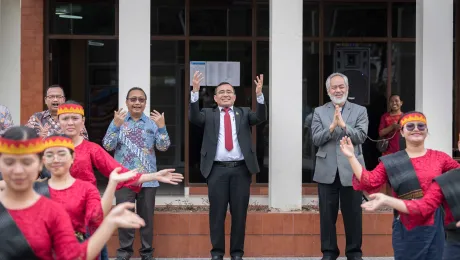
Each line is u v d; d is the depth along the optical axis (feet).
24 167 12.82
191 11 38.99
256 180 38.96
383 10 39.63
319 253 29.63
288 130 30.86
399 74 39.68
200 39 38.99
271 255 29.55
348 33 39.52
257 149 39.04
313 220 29.66
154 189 27.58
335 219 26.81
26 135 12.85
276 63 30.86
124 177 16.33
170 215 29.37
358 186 20.29
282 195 30.94
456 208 16.58
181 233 29.37
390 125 36.04
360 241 26.48
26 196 13.11
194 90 26.71
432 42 31.42
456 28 39.47
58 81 38.42
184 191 39.09
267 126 39.01
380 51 39.63
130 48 31.89
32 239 12.89
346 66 39.45
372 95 39.68
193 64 38.99
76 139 21.06
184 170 39.22
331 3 39.45
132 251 27.55
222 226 26.81
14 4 38.01
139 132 27.50
